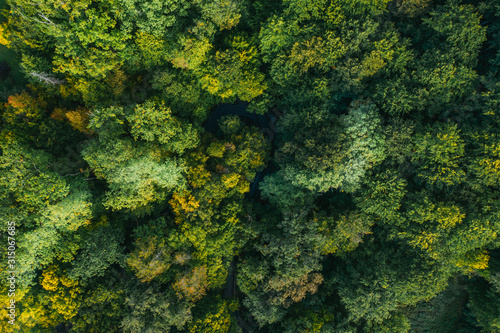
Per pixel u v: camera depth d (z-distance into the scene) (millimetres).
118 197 26688
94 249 27188
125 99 28656
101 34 24688
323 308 29625
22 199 24641
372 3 26562
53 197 25125
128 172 25250
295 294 29000
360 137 27031
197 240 28531
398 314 29875
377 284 28078
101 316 27719
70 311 26609
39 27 25266
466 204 26172
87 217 27344
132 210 28734
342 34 26875
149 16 24875
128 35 25938
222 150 30078
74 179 27641
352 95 29188
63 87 27688
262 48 29406
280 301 28766
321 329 28219
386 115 28641
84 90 26500
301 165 28875
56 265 27297
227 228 29938
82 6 23672
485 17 27141
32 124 27578
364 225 28406
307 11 27438
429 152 25922
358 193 29375
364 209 28281
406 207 27172
